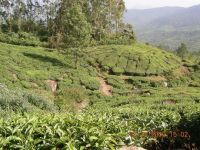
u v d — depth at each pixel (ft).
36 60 214.28
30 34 303.07
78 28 214.28
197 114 47.65
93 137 25.53
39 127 26.55
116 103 140.87
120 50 273.54
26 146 24.41
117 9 355.97
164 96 165.27
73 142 24.84
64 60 231.30
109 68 238.48
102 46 287.48
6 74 167.02
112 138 28.45
